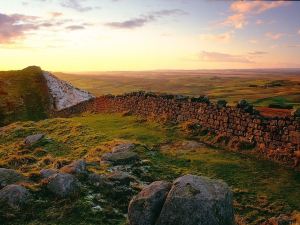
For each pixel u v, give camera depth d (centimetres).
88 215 1288
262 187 1662
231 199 1097
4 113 7375
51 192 1410
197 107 2839
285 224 1274
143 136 2806
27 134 3338
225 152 2244
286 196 1551
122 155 2055
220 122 2534
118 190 1498
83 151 2467
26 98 8244
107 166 1927
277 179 1752
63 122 3612
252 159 2072
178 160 2134
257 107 4091
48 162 2164
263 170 1883
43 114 7625
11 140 3244
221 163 2019
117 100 4441
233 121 2409
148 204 1092
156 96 3559
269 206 1465
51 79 9650
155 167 1959
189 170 1931
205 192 1062
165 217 1033
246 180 1755
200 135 2644
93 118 4212
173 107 3189
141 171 1864
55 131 3281
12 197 1318
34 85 8988
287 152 1973
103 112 4772
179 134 2764
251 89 15912
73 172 1582
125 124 3475
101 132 3067
